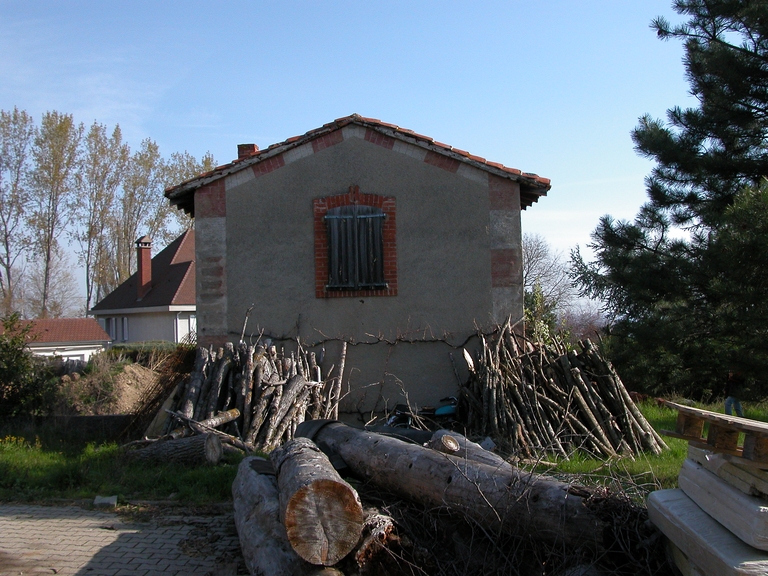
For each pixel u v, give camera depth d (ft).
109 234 154.40
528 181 38.70
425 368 38.50
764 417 42.78
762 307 30.35
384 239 39.06
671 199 47.80
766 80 45.09
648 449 31.73
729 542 11.44
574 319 112.88
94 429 37.65
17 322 47.96
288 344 38.88
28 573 18.58
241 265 39.29
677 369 36.81
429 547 16.51
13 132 141.69
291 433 34.50
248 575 18.20
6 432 38.52
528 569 15.40
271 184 39.50
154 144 158.40
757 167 45.93
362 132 39.55
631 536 14.21
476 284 38.73
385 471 19.63
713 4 44.98
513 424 32.04
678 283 36.81
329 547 14.58
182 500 25.43
